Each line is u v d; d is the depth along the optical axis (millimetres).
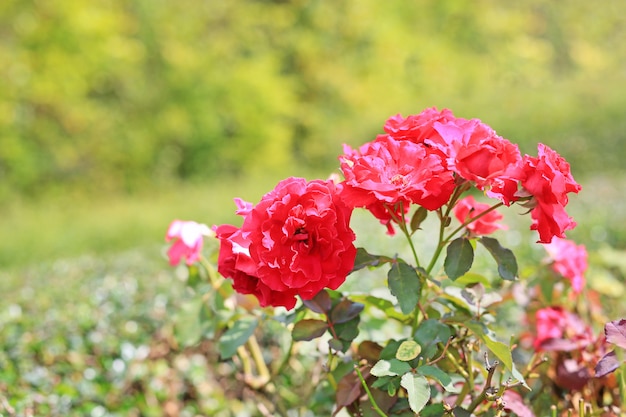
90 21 10297
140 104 10656
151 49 10938
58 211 9023
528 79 15477
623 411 1883
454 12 14891
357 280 3789
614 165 8844
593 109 10539
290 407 2896
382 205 1756
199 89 10906
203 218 7199
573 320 2236
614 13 17672
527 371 2070
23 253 6664
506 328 3096
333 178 1874
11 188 9719
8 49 9891
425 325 1774
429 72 13719
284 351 2596
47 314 3512
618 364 1670
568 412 1867
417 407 1582
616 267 3639
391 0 13875
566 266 2275
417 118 1754
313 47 12406
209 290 2375
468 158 1556
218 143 10898
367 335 2350
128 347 3307
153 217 7371
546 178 1547
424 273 1780
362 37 12922
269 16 12375
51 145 10000
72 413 2955
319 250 1581
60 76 10062
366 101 12562
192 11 11539
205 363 3424
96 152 10273
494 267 3852
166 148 10695
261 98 11172
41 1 10086
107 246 6789
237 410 3262
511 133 9852
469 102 12023
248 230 1588
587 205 5508
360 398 1903
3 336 3266
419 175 1576
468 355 1875
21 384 2963
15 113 9766
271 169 10953
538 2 16781
